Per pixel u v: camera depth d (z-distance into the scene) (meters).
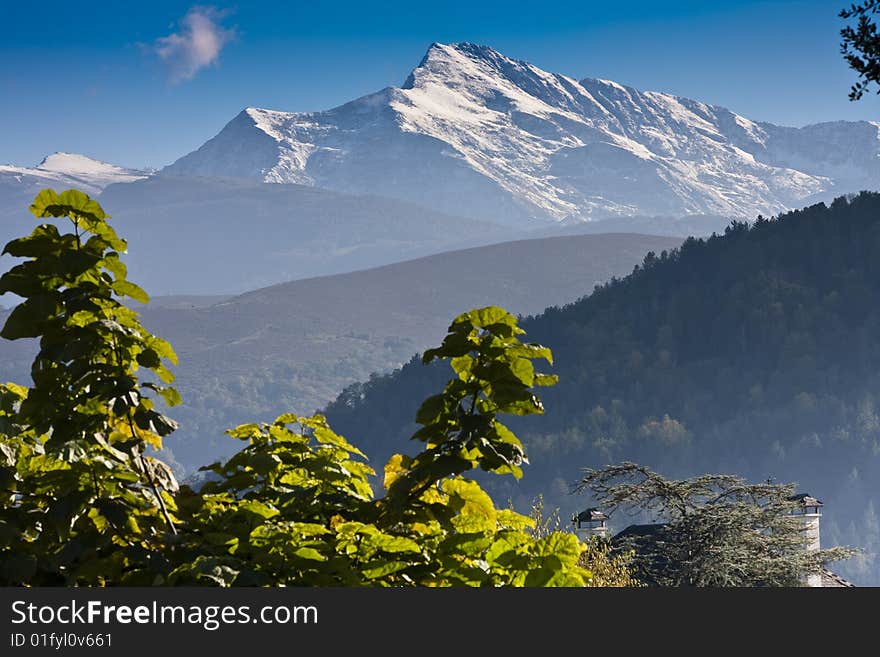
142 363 2.76
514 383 2.78
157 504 2.72
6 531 2.43
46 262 2.75
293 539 2.63
